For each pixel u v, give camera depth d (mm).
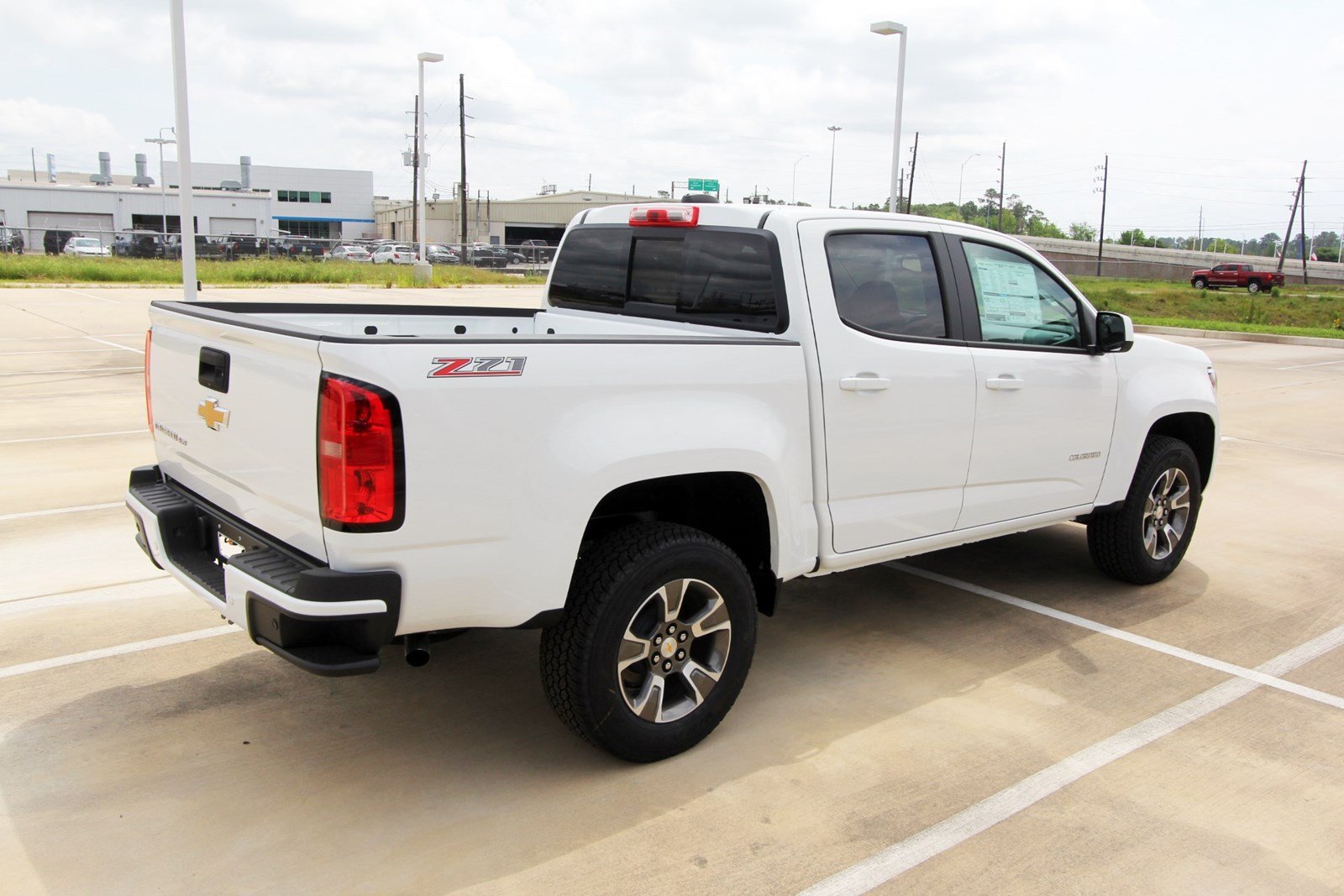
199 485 3641
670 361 3377
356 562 2826
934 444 4250
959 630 4902
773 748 3662
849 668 4410
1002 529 4707
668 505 3896
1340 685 4352
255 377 3113
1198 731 3895
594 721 3301
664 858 2971
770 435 3643
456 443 2900
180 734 3650
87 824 3068
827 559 3979
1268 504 7637
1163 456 5379
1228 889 2918
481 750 3590
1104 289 54750
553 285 5113
